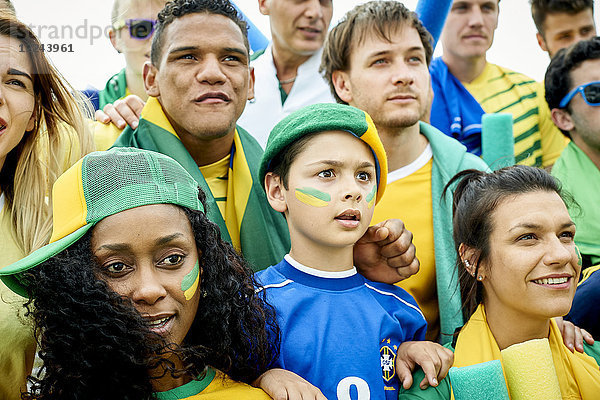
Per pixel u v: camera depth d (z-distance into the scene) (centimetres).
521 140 356
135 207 158
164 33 252
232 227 257
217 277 173
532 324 209
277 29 344
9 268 160
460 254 224
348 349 185
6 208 227
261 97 349
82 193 161
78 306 155
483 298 221
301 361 183
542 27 383
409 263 208
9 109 216
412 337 202
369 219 192
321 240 188
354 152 190
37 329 180
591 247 294
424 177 277
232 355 178
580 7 369
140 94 317
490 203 212
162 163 167
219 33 248
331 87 304
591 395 208
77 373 156
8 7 229
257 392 172
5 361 198
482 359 207
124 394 159
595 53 313
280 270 200
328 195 186
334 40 292
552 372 199
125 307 155
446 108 359
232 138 265
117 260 158
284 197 198
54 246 158
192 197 169
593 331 246
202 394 171
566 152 323
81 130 245
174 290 160
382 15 279
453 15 362
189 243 164
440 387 188
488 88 369
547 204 206
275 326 185
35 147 231
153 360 160
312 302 191
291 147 194
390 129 272
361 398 181
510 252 204
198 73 246
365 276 211
